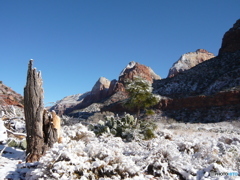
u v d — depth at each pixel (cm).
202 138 1121
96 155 499
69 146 519
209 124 2869
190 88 5322
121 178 451
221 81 4909
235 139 875
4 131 680
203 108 4053
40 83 621
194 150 695
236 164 573
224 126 2586
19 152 705
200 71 6141
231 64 5778
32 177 441
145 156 553
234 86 4369
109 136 983
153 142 838
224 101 3922
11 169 507
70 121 1612
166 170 500
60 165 430
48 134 610
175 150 640
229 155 606
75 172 439
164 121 3612
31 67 615
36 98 606
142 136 1038
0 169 500
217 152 626
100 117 3111
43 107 615
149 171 509
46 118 627
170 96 5038
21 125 967
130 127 1113
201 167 526
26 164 517
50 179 416
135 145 749
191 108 4206
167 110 4416
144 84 1241
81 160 464
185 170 516
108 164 471
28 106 604
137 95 1222
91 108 6719
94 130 1088
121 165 464
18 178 462
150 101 1238
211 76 5606
